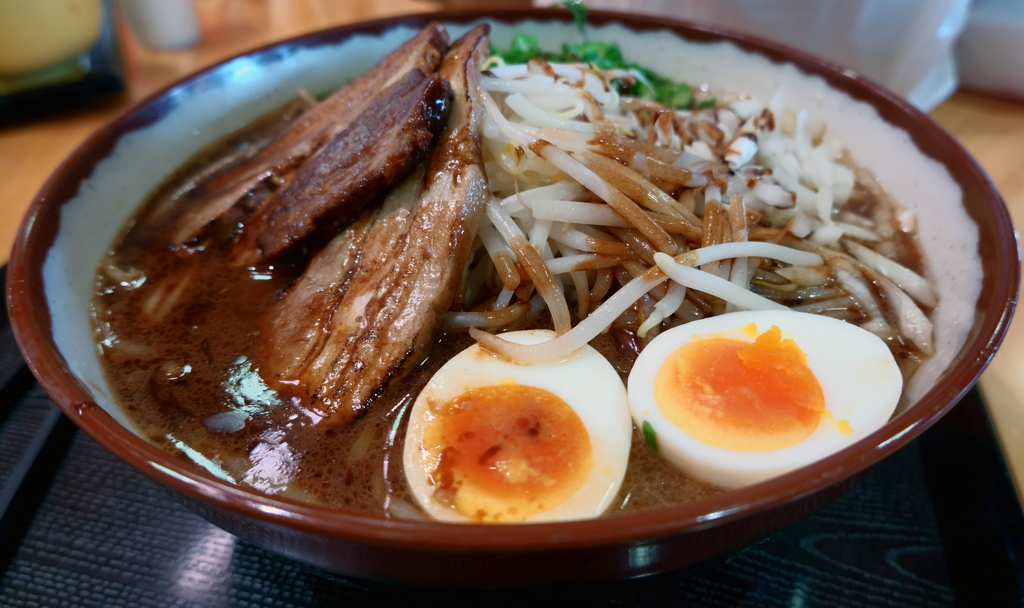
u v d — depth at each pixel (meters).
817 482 0.12
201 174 0.22
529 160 0.18
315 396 0.15
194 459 0.15
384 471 0.15
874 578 0.15
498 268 0.17
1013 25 0.27
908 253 0.19
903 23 0.29
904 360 0.17
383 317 0.16
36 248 0.16
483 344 0.16
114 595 0.15
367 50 0.25
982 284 0.16
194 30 0.35
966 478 0.16
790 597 0.15
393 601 0.14
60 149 0.27
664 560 0.13
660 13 0.34
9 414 0.18
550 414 0.15
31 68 0.28
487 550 0.11
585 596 0.14
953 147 0.19
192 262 0.19
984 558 0.15
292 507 0.11
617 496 0.14
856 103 0.22
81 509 0.16
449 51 0.21
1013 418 0.18
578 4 0.25
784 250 0.18
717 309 0.18
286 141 0.21
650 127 0.20
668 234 0.18
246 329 0.17
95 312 0.17
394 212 0.17
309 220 0.17
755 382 0.15
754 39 0.24
